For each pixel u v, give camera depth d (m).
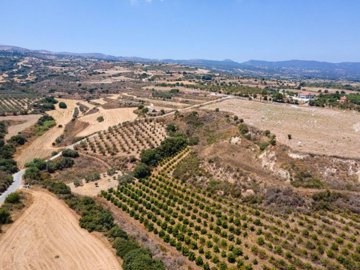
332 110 136.12
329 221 62.00
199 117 133.38
